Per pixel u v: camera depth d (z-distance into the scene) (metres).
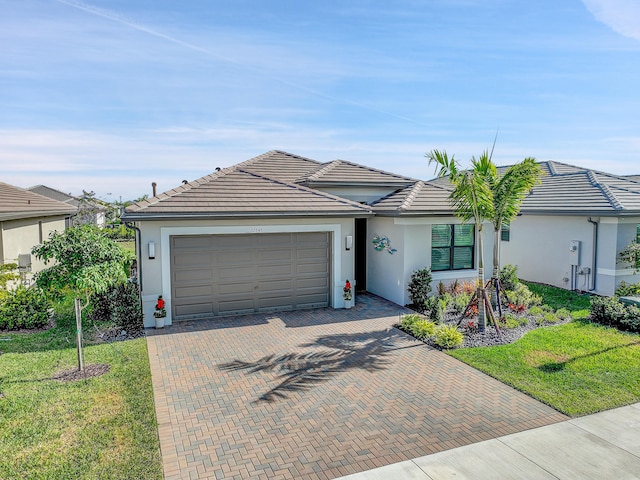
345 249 14.99
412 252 15.38
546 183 21.33
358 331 12.38
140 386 8.58
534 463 6.16
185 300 13.38
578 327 12.59
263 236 14.11
